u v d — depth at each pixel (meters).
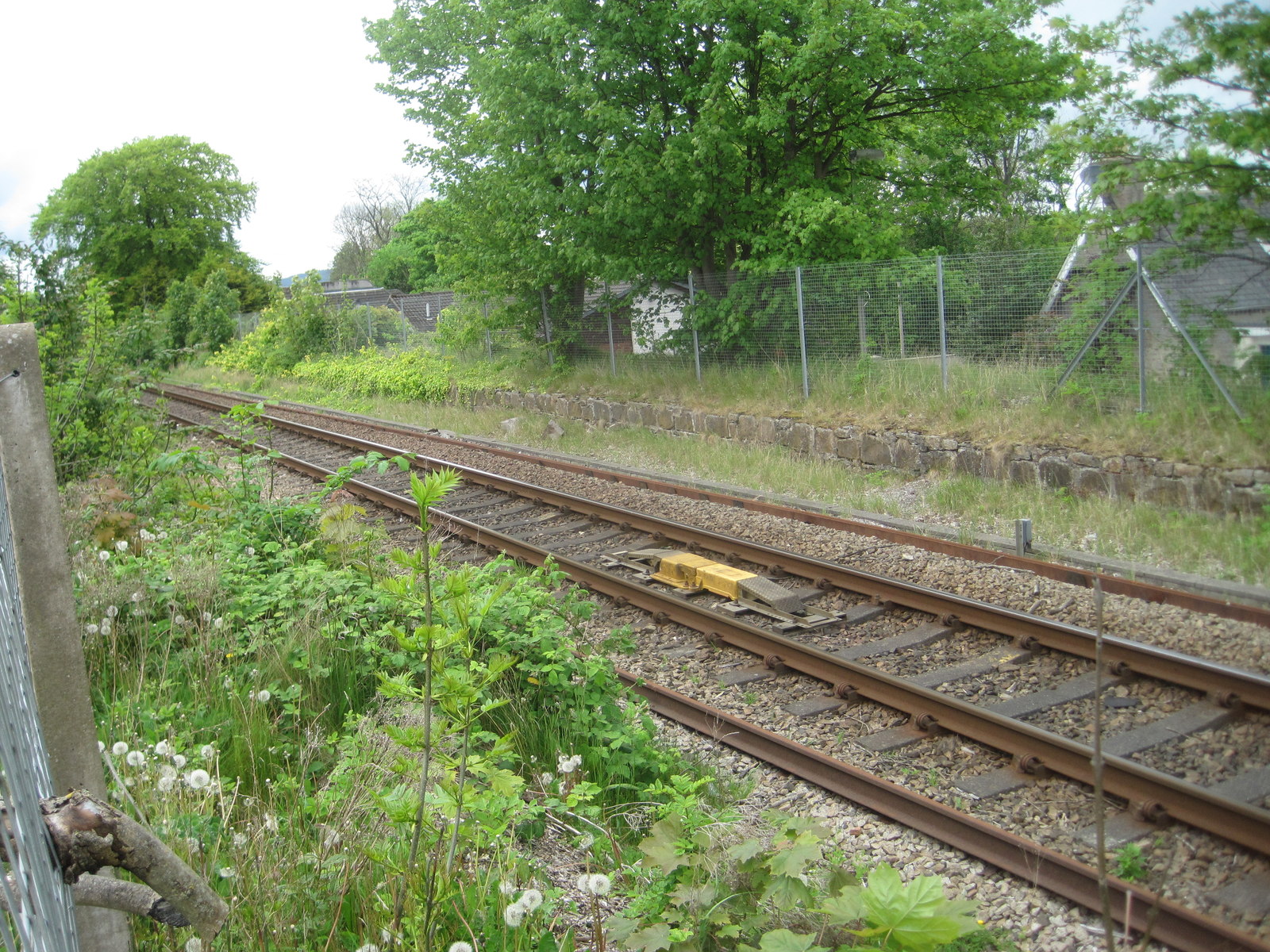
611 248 19.00
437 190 23.72
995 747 5.32
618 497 12.58
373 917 3.47
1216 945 3.64
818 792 5.08
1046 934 3.85
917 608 7.62
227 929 3.32
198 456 9.00
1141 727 5.56
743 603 7.99
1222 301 10.91
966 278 13.68
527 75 18.23
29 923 1.53
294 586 6.83
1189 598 7.50
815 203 16.30
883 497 12.01
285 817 4.22
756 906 3.25
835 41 15.09
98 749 3.49
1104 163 11.36
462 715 3.41
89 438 10.67
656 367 19.41
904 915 2.50
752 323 17.19
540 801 4.71
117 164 61.12
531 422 19.70
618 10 17.06
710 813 4.54
